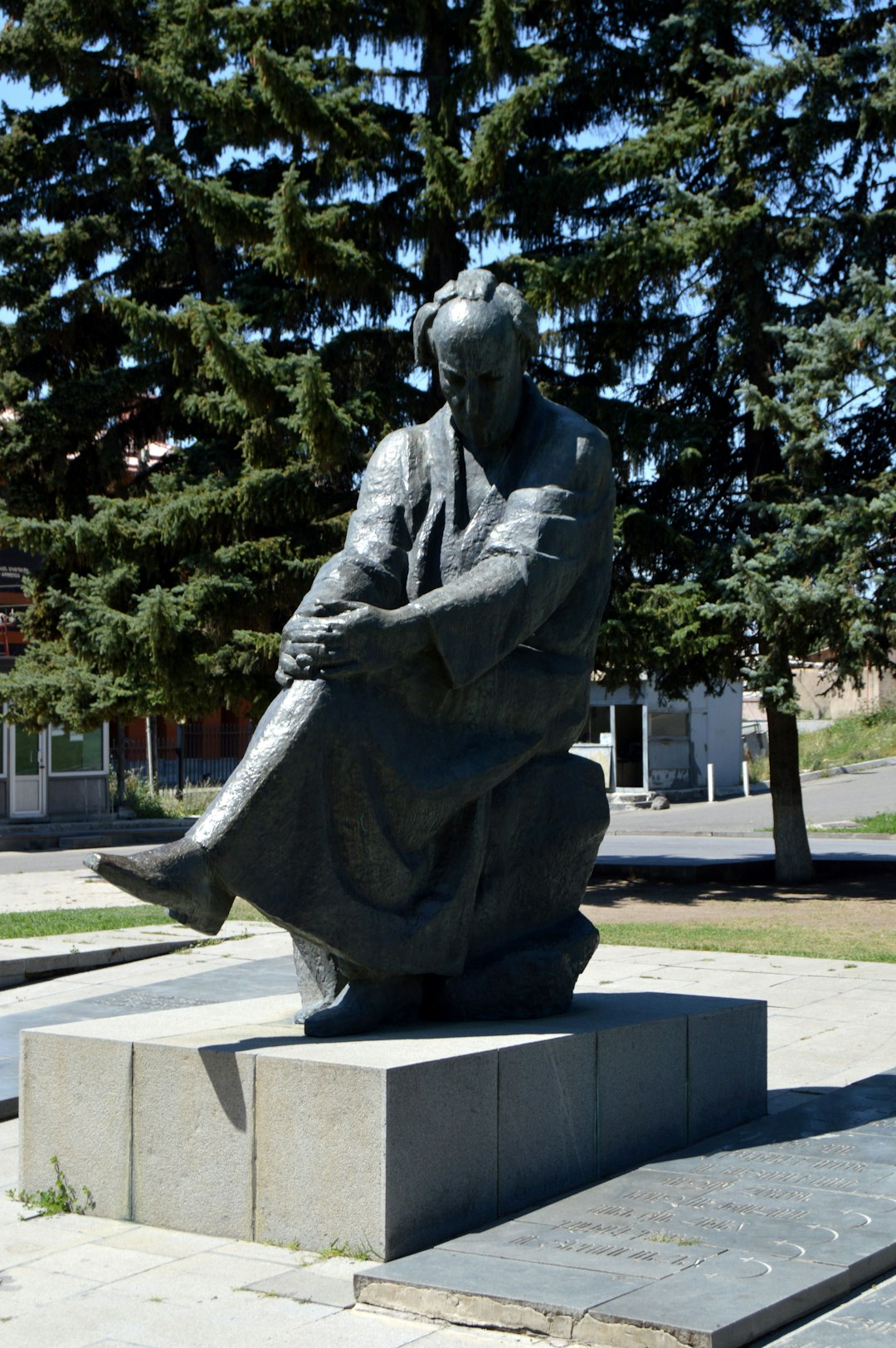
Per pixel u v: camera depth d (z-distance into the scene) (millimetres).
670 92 16016
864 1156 4961
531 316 5137
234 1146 4379
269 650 14672
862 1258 3838
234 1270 4059
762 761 40344
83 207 18891
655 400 17062
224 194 14344
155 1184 4527
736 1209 4324
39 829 25281
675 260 14195
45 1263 4148
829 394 14180
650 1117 5137
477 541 5078
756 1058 5730
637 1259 3836
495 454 5188
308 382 13547
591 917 13938
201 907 4391
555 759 5398
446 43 15414
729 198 15586
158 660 15039
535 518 4949
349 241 14766
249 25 15008
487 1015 5133
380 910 4738
